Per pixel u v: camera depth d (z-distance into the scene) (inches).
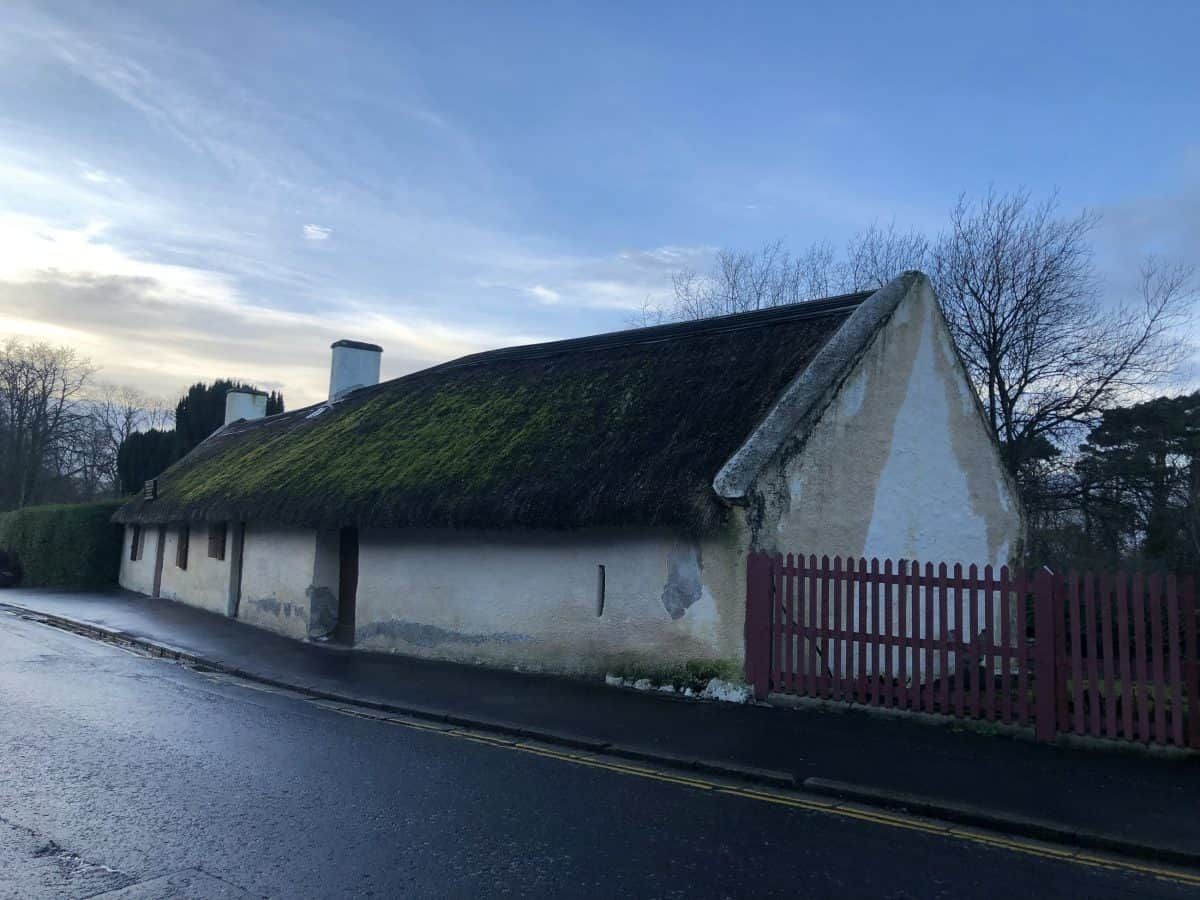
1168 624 294.5
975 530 490.9
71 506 1126.4
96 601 891.4
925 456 462.6
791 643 370.0
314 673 481.1
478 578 501.7
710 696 384.2
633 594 423.2
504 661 480.7
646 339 562.6
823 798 265.7
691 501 384.5
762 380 439.2
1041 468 987.9
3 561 1177.4
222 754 303.1
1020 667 320.5
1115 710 301.1
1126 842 222.2
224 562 764.0
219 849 209.9
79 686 432.5
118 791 255.3
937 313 475.8
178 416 1595.7
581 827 232.2
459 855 208.8
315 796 255.0
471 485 487.8
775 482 387.9
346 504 550.9
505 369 639.1
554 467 462.3
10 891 182.4
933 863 211.9
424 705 393.4
